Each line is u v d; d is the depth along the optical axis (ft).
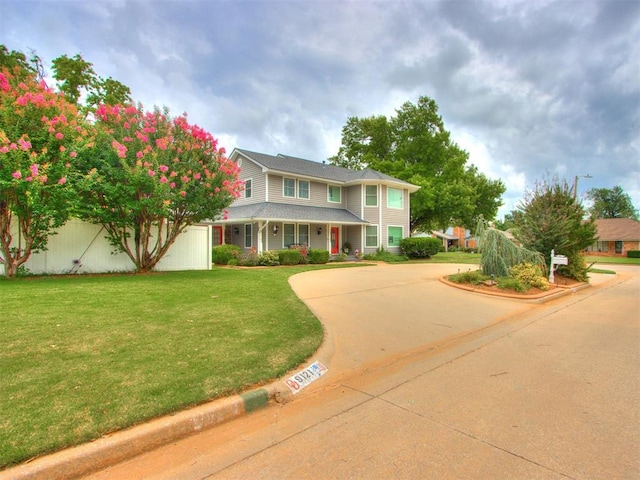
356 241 77.00
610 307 28.99
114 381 10.84
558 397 11.60
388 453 8.35
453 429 9.51
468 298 30.45
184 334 15.78
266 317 19.31
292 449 8.58
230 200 37.81
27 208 28.73
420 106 104.53
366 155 111.96
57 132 28.14
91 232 36.17
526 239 42.86
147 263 38.24
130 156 32.30
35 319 17.01
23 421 8.47
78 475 7.49
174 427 8.98
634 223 139.13
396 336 18.85
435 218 100.94
